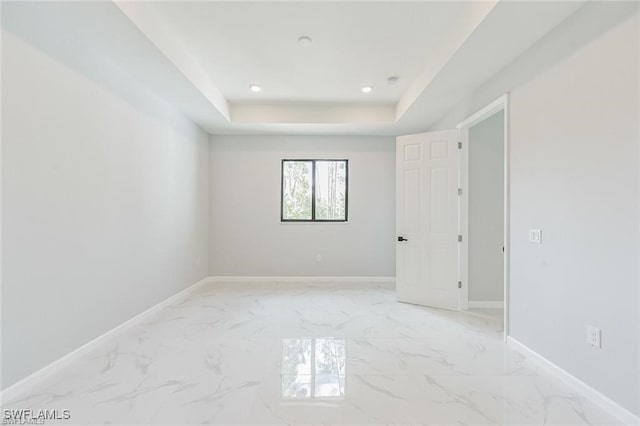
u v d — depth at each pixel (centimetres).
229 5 233
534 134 246
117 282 293
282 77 363
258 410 184
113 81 284
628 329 174
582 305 202
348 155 534
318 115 461
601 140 189
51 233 221
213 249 532
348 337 294
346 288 491
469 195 386
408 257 414
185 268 439
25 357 203
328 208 539
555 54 224
